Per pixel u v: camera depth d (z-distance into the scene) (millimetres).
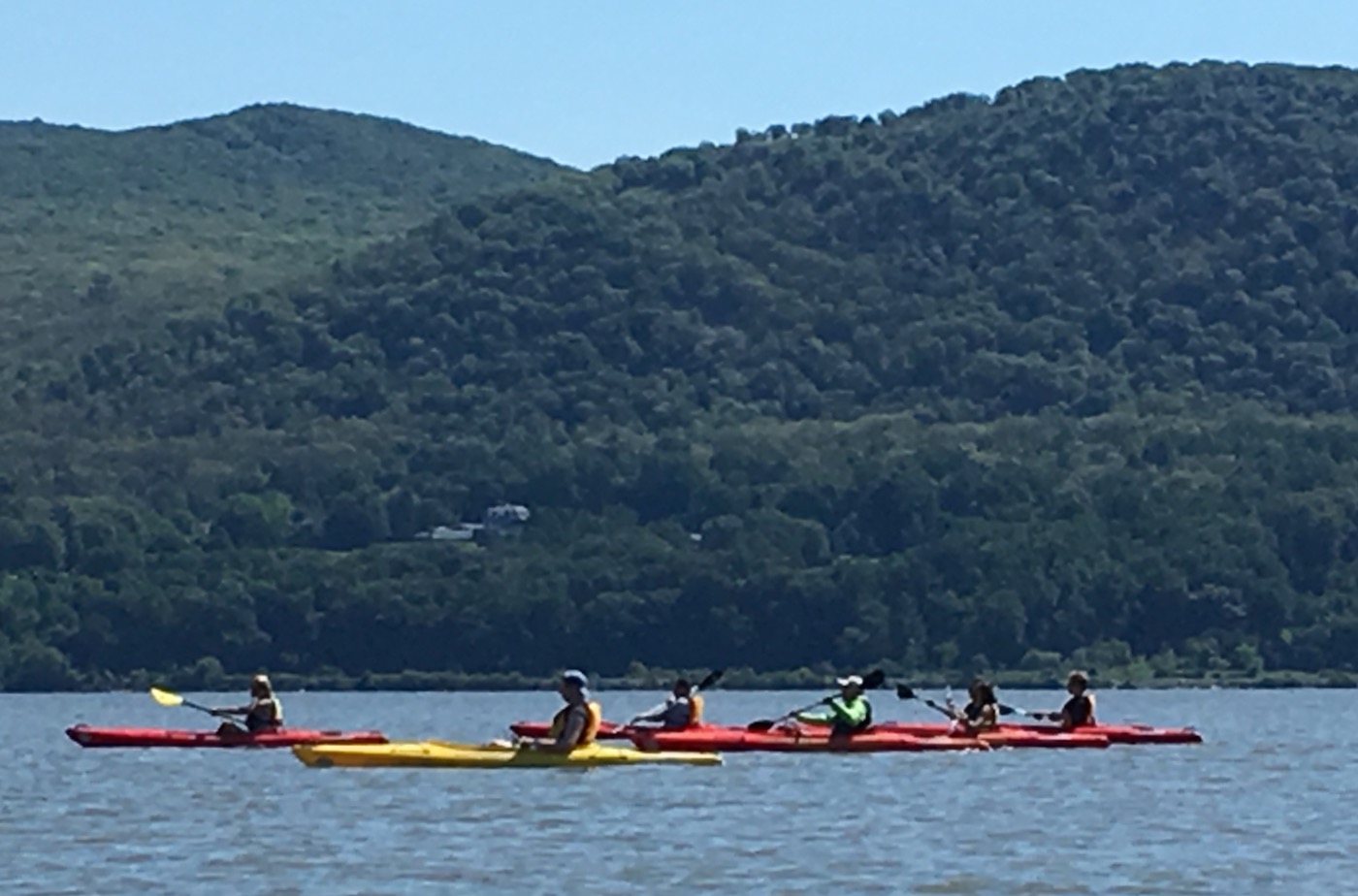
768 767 49125
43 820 40094
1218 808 42625
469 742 71000
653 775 47281
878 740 53125
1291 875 33531
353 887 32031
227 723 56438
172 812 41250
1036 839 37469
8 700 117375
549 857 34844
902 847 36281
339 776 47250
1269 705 99438
